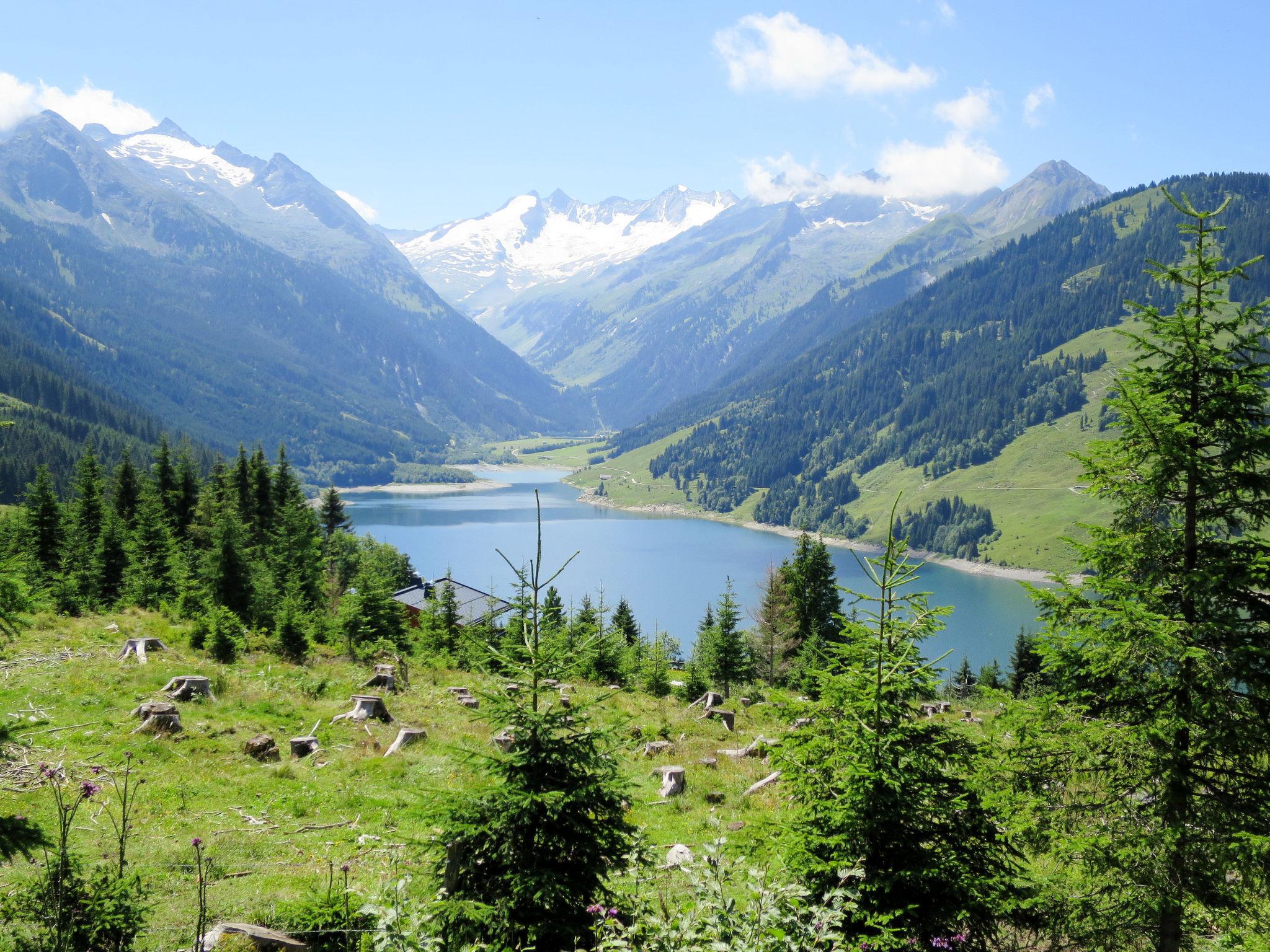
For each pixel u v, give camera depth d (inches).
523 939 335.6
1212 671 401.4
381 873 526.0
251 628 1708.9
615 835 368.5
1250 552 432.1
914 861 378.3
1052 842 421.4
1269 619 420.5
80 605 1582.2
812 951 308.0
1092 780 432.8
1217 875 387.9
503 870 356.2
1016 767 441.1
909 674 406.3
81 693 912.9
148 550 2255.2
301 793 707.4
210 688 1004.6
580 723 378.9
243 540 1914.4
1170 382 451.8
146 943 390.0
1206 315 444.8
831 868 371.9
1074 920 409.1
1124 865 403.9
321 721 966.4
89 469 2539.4
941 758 405.1
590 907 315.3
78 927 350.3
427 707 1151.0
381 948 294.0
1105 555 464.8
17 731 425.4
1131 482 465.7
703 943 304.3
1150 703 429.7
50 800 607.2
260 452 3006.9
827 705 420.2
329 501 3415.4
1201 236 442.3
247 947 386.9
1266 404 426.6
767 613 2390.5
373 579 2070.6
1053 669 472.7
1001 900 390.9
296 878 512.1
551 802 341.4
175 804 645.9
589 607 1729.8
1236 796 401.1
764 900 311.4
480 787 369.1
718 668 1904.5
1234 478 430.6
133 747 753.6
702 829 722.2
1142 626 408.2
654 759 990.4
